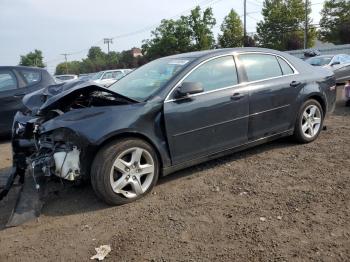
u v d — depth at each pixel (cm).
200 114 462
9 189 457
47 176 436
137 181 423
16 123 522
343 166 491
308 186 436
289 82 558
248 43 4584
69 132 404
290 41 4872
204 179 477
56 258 327
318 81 600
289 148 579
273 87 536
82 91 446
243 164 521
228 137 494
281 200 404
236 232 345
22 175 471
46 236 366
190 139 459
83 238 356
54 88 604
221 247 323
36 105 570
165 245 333
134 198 423
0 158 674
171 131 441
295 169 492
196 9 4209
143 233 356
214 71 492
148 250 327
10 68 840
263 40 5128
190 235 346
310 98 593
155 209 403
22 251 343
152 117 431
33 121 476
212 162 536
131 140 416
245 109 505
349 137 629
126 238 349
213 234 345
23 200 421
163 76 478
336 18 4862
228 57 511
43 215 409
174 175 496
